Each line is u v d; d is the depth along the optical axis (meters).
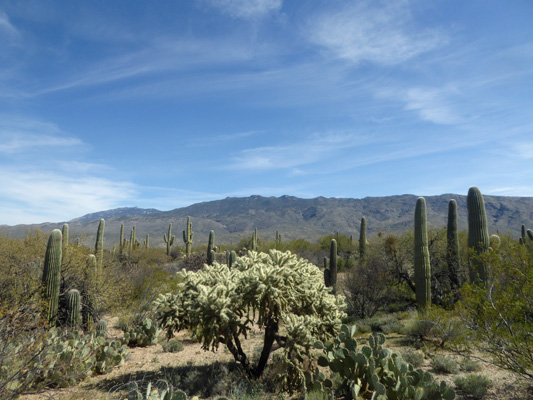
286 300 6.78
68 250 12.01
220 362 8.38
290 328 6.38
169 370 8.05
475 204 11.98
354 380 5.81
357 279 14.36
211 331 6.21
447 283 14.68
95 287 11.92
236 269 8.05
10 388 5.25
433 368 7.51
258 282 6.48
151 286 14.22
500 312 5.91
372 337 5.92
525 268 6.00
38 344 6.03
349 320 13.16
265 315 6.66
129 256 29.06
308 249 36.72
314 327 6.96
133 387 4.85
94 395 5.80
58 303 10.51
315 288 7.48
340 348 6.06
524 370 5.52
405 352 8.05
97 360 8.03
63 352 6.95
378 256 16.58
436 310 9.13
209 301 6.32
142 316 12.05
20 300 9.51
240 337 11.20
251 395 6.10
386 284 15.34
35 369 5.75
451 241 14.99
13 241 12.45
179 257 35.03
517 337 5.64
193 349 10.22
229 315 6.36
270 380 6.84
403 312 13.98
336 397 5.99
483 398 5.89
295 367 6.29
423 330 9.24
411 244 16.34
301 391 6.44
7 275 10.71
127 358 9.20
